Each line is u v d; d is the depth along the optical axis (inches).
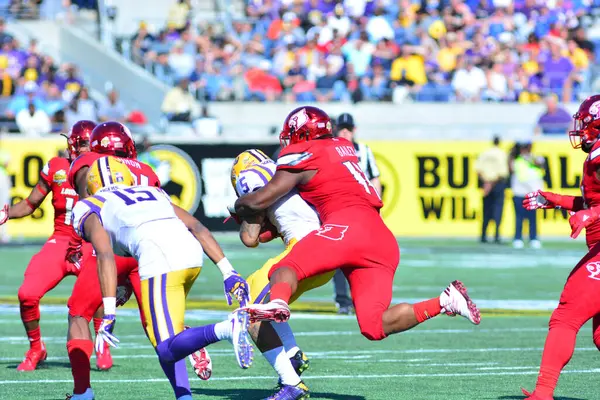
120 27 3368.6
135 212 714.2
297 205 799.7
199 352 741.9
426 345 1150.3
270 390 867.4
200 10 3422.7
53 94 2832.2
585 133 776.9
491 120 2997.0
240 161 856.3
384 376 935.0
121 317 1411.2
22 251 2418.8
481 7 3331.7
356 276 761.0
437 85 3051.2
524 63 3117.6
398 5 3245.6
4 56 2942.9
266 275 794.2
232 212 836.6
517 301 1579.7
